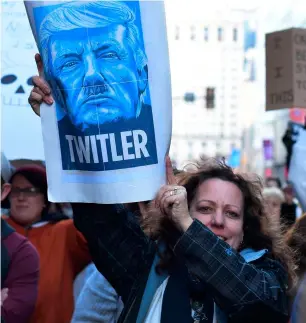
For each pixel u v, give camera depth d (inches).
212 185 93.7
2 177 156.5
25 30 155.6
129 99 87.7
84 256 154.4
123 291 95.2
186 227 85.8
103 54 87.8
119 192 88.4
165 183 88.5
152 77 87.4
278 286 85.8
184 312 87.3
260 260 91.5
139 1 86.8
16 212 156.5
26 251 134.5
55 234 154.8
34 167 158.7
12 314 130.3
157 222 93.9
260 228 96.2
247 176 97.1
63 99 89.4
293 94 155.0
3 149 155.9
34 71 155.9
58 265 152.1
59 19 88.3
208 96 900.6
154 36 86.9
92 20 87.8
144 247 95.3
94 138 88.6
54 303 150.5
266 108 158.7
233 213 93.4
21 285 132.6
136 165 88.2
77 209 97.6
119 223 96.8
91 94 88.4
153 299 89.4
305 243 111.7
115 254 95.6
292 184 161.9
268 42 158.4
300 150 160.9
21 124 156.1
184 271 90.0
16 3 155.1
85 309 116.0
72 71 88.7
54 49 88.7
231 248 85.1
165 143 88.0
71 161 90.6
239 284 83.0
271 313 83.1
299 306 101.7
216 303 85.6
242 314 82.6
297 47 155.3
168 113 87.7
